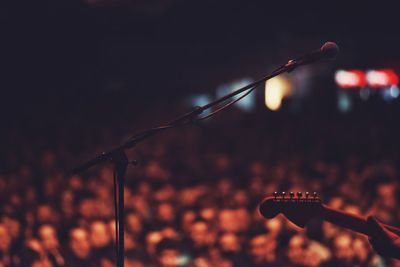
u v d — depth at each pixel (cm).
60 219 1777
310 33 3238
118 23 3161
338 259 1588
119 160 658
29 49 3170
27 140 2789
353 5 3156
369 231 521
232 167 2464
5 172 2289
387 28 3209
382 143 2781
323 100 3778
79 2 3044
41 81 3266
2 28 3081
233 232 1689
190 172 2400
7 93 3212
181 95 3784
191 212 1736
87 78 3372
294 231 1669
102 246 1609
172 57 3456
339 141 2836
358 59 3534
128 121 3400
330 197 2080
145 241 1650
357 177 2083
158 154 2594
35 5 3030
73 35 3186
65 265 1598
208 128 3284
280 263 1620
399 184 2220
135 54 3425
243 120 3472
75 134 2970
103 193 1850
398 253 509
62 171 2325
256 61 3447
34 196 1861
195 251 1644
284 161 2536
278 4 3173
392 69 3494
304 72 3969
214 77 3641
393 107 3459
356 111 3516
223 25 3269
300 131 3005
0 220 1753
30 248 1568
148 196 1941
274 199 538
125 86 3578
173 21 3247
